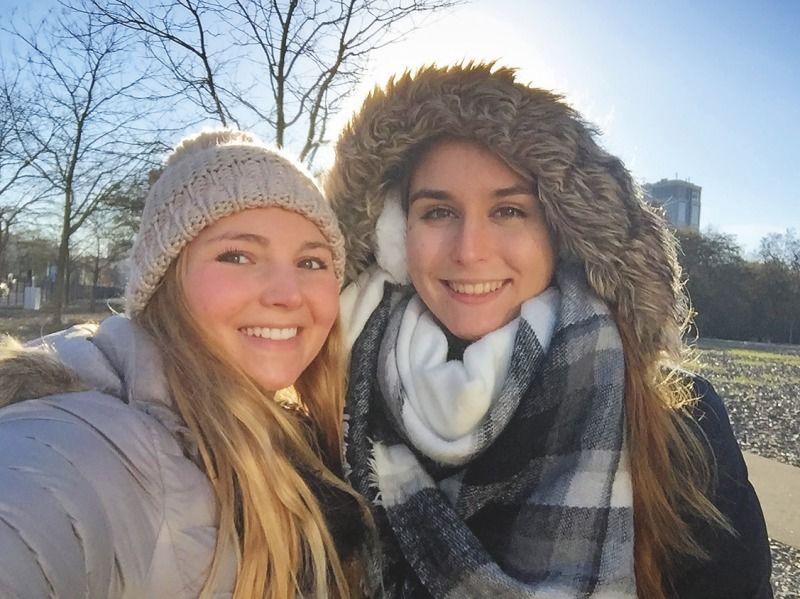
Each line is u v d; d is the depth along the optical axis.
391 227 0.63
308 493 0.48
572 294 0.57
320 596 0.46
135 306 0.47
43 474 0.34
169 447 0.41
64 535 0.33
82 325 0.51
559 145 0.55
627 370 0.55
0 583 0.30
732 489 0.55
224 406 0.44
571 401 0.54
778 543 1.45
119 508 0.36
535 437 0.54
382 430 0.59
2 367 0.39
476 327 0.59
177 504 0.40
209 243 0.46
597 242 0.55
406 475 0.57
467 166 0.58
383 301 0.64
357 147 0.61
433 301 0.61
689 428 0.55
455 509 0.55
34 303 7.20
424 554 0.53
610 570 0.51
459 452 0.55
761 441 2.52
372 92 0.61
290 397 0.59
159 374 0.43
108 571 0.36
